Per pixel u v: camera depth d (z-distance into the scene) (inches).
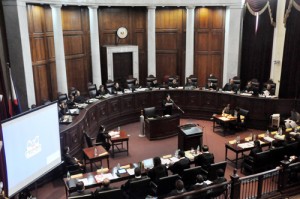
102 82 607.2
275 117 448.8
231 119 459.5
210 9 607.5
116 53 601.3
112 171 294.0
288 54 491.2
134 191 256.8
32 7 447.2
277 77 541.6
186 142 376.5
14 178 226.8
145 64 656.4
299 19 469.7
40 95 476.1
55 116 275.7
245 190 290.5
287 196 302.8
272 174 296.0
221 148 419.8
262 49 566.9
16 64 392.2
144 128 469.4
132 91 531.2
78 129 378.6
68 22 538.6
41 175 256.7
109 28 609.0
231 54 591.5
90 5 534.3
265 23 552.7
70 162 315.6
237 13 572.4
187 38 606.2
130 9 621.3
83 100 471.5
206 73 639.8
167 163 311.9
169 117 457.4
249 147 354.9
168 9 623.5
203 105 545.0
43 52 481.4
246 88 533.0
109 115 494.0
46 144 263.4
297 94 494.6
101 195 233.5
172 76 606.5
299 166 306.5
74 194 238.1
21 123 232.5
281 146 340.2
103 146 379.9
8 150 220.2
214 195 257.6
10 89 335.9
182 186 242.2
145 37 642.8
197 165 309.6
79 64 570.3
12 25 382.6
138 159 388.5
